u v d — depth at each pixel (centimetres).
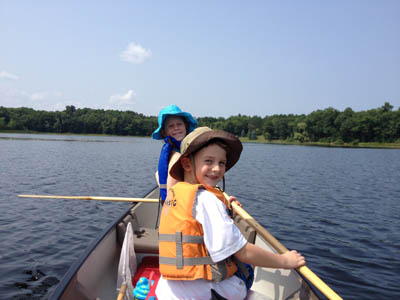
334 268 500
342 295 415
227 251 113
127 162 2241
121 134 13000
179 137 243
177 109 241
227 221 116
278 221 772
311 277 128
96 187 1137
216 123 14688
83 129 12669
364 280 460
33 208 803
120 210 807
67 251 526
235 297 123
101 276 225
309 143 10731
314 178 1709
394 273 487
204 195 121
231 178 1605
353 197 1158
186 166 142
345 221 800
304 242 622
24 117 12112
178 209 123
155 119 14262
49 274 442
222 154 131
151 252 260
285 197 1099
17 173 1433
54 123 12319
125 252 218
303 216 834
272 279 222
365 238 662
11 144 4384
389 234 696
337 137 10431
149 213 377
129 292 212
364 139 10138
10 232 613
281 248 154
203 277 118
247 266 139
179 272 119
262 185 1376
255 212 859
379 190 1356
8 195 945
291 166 2470
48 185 1141
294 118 12912
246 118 15450
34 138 7381
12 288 399
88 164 1984
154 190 426
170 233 123
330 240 640
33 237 589
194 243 119
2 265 466
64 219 713
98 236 238
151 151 3816
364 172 2161
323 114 10956
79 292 179
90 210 800
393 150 7094
